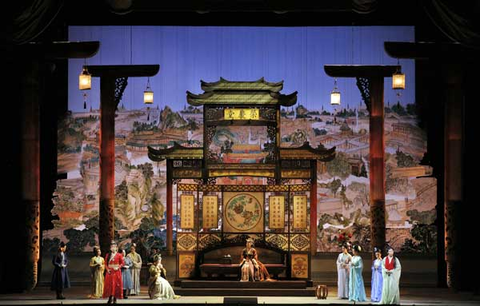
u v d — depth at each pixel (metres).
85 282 22.95
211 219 20.41
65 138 24.05
